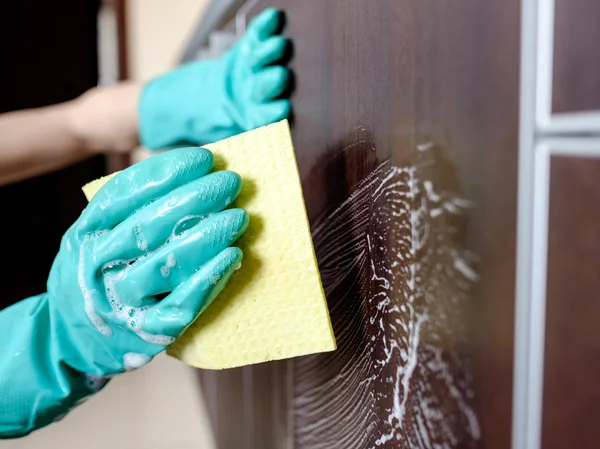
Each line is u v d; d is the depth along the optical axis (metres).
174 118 0.71
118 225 0.35
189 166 0.33
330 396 0.40
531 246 0.19
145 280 0.33
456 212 0.23
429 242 0.25
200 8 1.06
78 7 1.78
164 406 1.18
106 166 1.87
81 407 1.16
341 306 0.38
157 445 1.07
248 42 0.51
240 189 0.33
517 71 0.20
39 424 0.44
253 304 0.33
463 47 0.22
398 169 0.28
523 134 0.19
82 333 0.39
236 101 0.58
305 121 0.44
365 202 0.33
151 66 1.66
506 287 0.20
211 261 0.32
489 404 0.22
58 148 0.84
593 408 0.17
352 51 0.33
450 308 0.24
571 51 0.18
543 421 0.19
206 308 0.34
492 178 0.21
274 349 0.33
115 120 0.84
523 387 0.20
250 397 0.66
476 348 0.22
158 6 1.52
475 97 0.22
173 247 0.32
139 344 0.37
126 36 1.90
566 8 0.18
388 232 0.30
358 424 0.35
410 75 0.27
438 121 0.24
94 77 1.84
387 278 0.30
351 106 0.34
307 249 0.32
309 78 0.42
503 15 0.20
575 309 0.18
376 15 0.30
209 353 0.35
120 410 1.16
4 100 1.72
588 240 0.17
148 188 0.34
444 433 0.25
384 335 0.31
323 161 0.40
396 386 0.30
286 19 0.47
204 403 1.06
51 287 0.40
